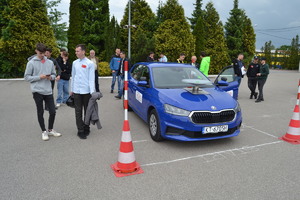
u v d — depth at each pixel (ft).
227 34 91.40
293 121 15.12
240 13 89.40
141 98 17.17
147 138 15.46
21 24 45.96
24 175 10.51
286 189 9.61
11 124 18.20
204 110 13.00
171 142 14.75
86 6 65.21
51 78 14.64
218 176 10.60
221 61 74.18
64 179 10.20
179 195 9.09
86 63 14.61
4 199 8.74
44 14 48.91
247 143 14.74
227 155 12.90
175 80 16.88
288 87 45.16
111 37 65.00
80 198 8.84
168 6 66.54
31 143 14.38
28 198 8.82
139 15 79.71
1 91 33.32
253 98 31.91
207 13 79.36
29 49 46.78
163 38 64.90
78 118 15.16
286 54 165.07
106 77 54.19
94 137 15.58
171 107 13.41
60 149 13.50
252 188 9.64
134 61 66.90
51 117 15.40
